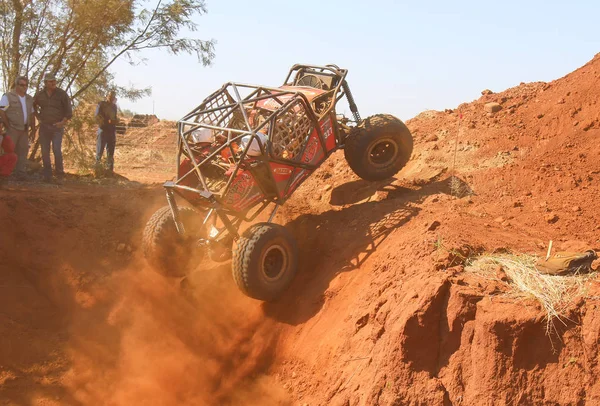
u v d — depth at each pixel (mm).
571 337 4941
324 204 9578
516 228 7223
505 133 9914
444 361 5449
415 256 6605
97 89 13336
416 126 11664
